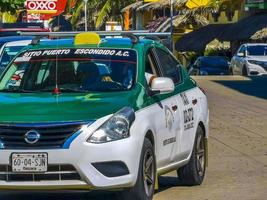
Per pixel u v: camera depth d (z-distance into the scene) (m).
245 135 26.89
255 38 69.31
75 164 13.71
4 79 16.70
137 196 14.43
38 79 16.38
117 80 15.77
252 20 73.19
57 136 13.78
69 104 14.43
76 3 96.50
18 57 17.03
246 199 16.50
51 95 15.20
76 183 13.80
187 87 18.09
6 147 13.88
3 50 25.70
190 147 17.52
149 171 14.95
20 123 13.89
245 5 73.31
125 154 13.91
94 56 16.36
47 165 13.74
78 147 13.68
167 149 16.05
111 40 16.97
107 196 16.66
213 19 87.88
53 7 47.88
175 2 83.19
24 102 14.69
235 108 34.84
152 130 15.00
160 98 15.97
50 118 13.90
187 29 89.44
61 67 16.38
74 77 16.14
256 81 49.38
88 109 14.16
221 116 32.06
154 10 92.31
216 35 80.50
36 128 13.82
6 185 13.94
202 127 18.61
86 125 13.81
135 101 14.80
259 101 37.50
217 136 26.66
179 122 16.73
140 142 14.27
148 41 17.11
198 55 88.19
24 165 13.80
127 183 14.02
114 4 94.19
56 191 14.09
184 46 84.81
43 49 16.97
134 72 15.86
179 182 18.05
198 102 18.36
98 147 13.72
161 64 17.12
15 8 35.06
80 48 16.67
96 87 15.73
